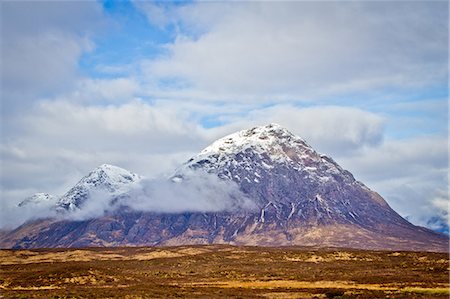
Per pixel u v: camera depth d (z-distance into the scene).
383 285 165.00
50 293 163.25
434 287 156.88
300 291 156.12
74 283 191.88
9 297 156.50
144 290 165.25
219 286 175.88
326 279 184.62
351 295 145.00
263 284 178.50
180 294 153.75
